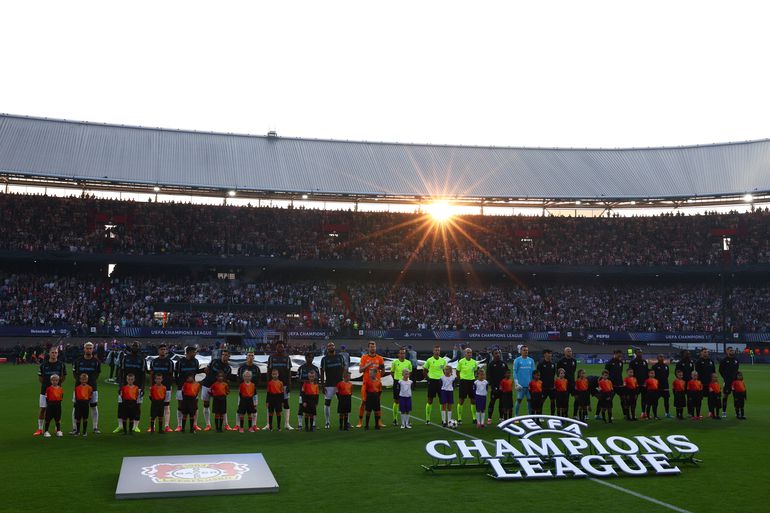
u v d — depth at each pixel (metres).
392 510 9.88
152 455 13.80
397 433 17.23
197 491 10.59
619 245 68.69
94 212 61.16
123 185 59.19
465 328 61.12
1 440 15.52
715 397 20.88
